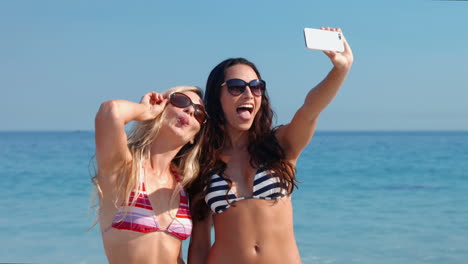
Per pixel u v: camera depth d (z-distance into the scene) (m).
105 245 3.33
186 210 3.52
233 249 3.56
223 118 3.84
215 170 3.67
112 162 3.21
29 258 10.44
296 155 3.82
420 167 26.98
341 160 31.92
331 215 14.51
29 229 12.98
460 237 11.77
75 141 81.38
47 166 29.11
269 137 3.81
